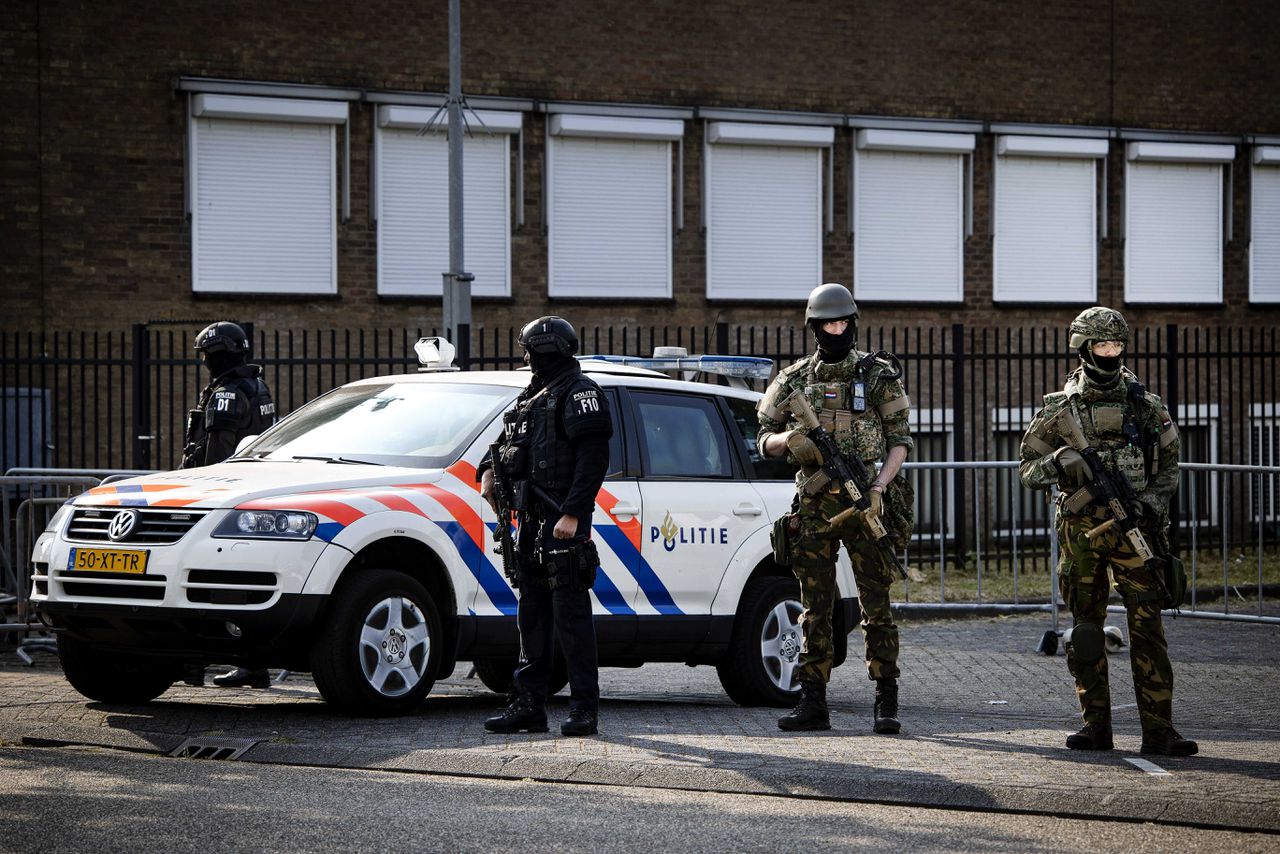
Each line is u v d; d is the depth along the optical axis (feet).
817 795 58.18
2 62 169.99
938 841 51.57
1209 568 135.95
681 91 196.54
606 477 83.41
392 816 54.75
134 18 174.60
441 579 78.33
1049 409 67.31
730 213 200.34
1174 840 51.88
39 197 171.42
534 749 66.49
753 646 87.04
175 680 83.20
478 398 83.51
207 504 73.61
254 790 59.06
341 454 82.12
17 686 89.04
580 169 193.98
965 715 84.12
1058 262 215.92
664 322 197.67
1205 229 223.51
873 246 206.59
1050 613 135.95
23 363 157.58
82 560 74.90
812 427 70.23
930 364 166.40
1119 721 81.76
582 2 192.34
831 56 203.10
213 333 91.81
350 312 184.55
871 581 72.43
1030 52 212.43
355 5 183.21
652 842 51.26
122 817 54.44
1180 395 220.84
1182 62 220.43
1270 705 88.63
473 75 188.24
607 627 81.92
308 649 74.38
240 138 179.73
